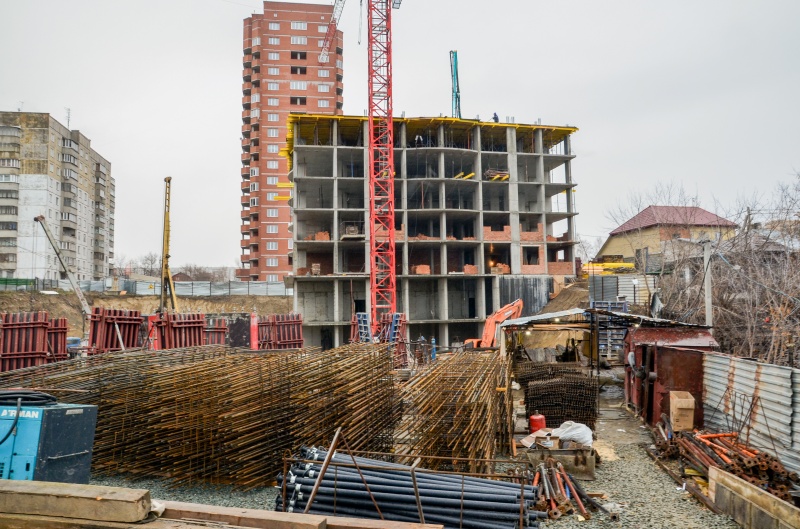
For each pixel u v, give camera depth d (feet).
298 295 166.30
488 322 93.04
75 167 270.05
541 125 180.24
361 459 23.66
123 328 61.87
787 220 87.71
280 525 15.39
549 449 35.22
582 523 27.27
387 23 165.78
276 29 277.85
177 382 33.58
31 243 239.50
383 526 15.89
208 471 32.53
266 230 263.49
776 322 62.95
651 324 62.64
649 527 26.71
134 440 34.22
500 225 187.93
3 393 22.63
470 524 19.93
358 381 38.42
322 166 181.78
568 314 63.46
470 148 179.11
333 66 279.90
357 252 178.81
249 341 93.81
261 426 32.81
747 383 36.47
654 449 40.34
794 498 26.58
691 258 97.71
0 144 239.71
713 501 29.25
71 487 15.90
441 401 31.50
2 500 15.64
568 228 183.83
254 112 275.18
